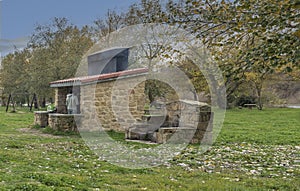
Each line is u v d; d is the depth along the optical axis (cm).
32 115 2189
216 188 469
